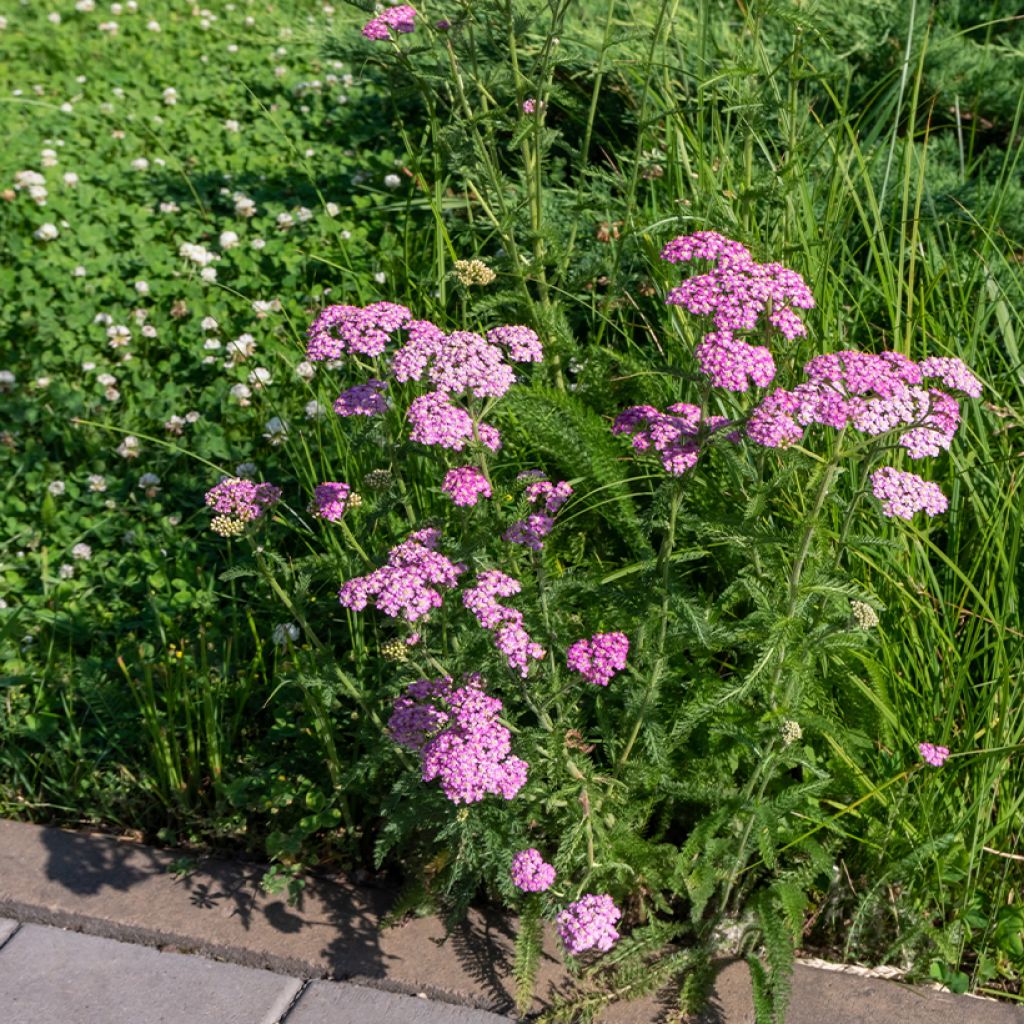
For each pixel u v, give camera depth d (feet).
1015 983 9.20
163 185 18.70
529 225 12.62
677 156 12.92
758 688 8.52
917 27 16.38
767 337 8.41
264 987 9.10
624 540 10.83
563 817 8.96
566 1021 8.66
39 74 22.68
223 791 10.14
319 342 8.35
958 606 10.36
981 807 9.20
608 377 11.75
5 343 15.76
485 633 8.83
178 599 12.46
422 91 12.08
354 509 9.39
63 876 9.87
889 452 10.52
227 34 24.68
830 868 8.61
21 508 13.62
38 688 11.37
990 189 14.85
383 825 10.12
